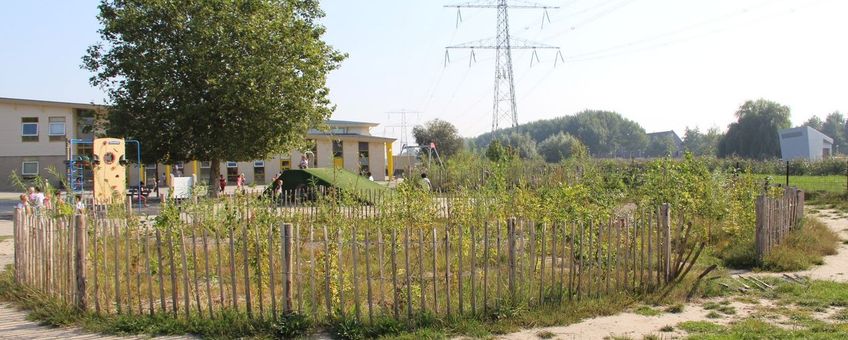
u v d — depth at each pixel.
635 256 8.90
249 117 29.05
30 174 46.00
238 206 11.25
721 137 86.12
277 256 8.90
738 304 8.65
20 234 9.57
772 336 6.94
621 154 120.69
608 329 7.37
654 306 8.48
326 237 7.36
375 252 10.20
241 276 9.33
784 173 41.28
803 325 7.50
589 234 8.60
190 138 29.80
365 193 18.16
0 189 45.84
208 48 28.17
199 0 28.52
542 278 8.03
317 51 30.33
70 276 8.05
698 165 17.52
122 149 22.77
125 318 7.53
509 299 7.78
